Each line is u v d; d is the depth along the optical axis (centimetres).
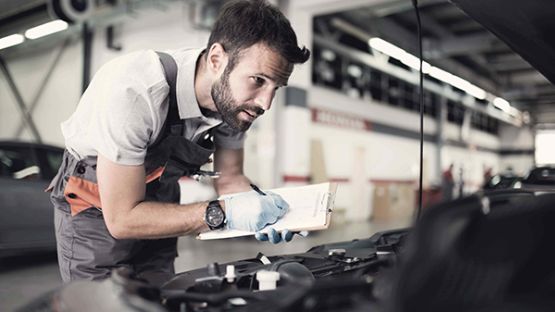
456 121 1183
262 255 77
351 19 612
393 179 888
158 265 96
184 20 495
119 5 488
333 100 745
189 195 391
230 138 103
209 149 90
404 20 633
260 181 517
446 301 34
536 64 82
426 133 1010
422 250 33
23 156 273
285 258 74
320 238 460
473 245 34
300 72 539
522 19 68
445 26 675
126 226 70
